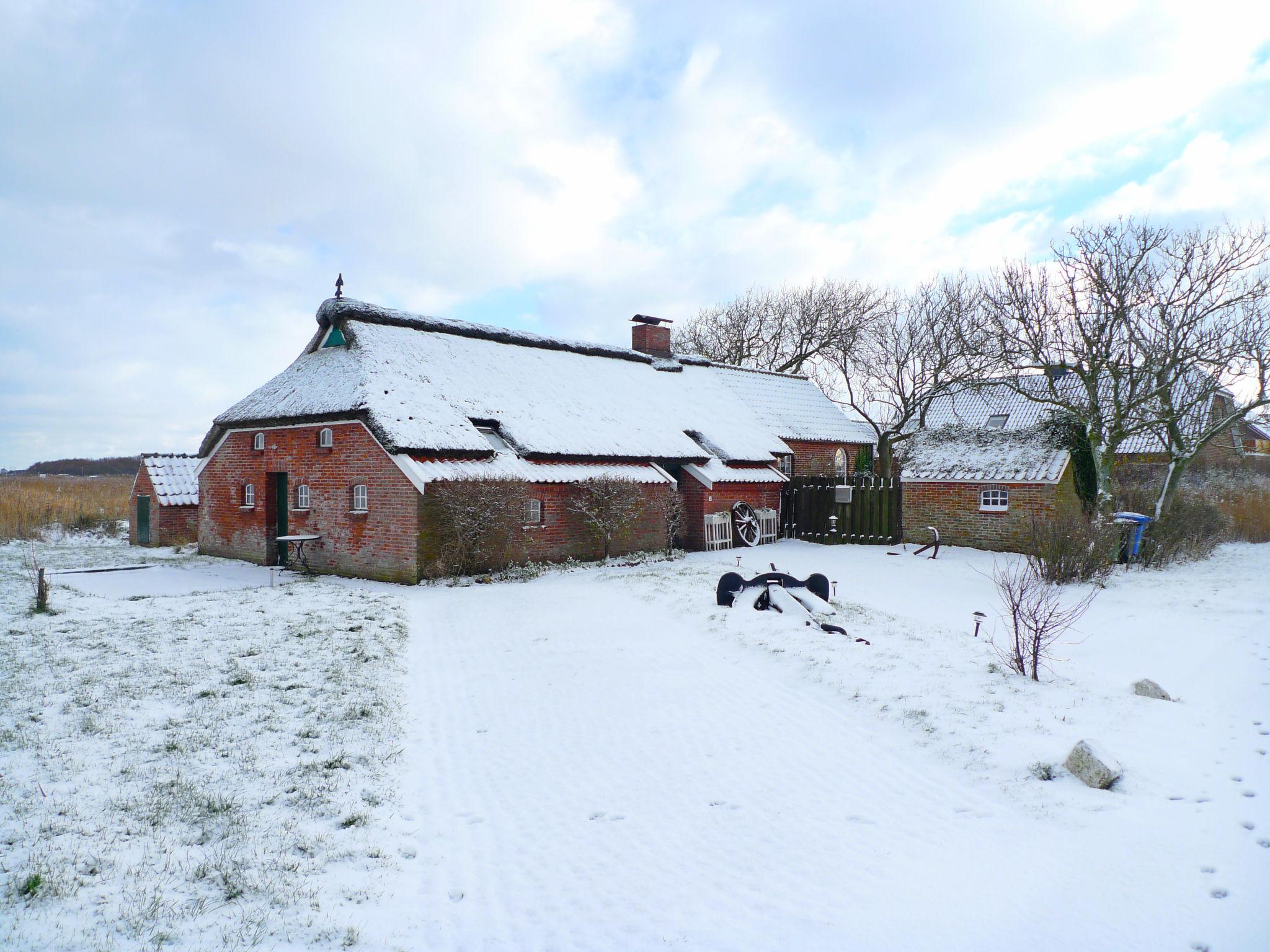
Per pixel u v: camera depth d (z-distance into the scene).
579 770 6.58
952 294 31.84
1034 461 20.98
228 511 20.72
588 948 4.12
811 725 7.47
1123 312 19.17
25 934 4.04
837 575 17.75
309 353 20.62
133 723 7.17
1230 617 12.78
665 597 13.39
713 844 5.27
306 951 4.05
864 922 4.27
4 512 27.73
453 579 15.64
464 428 17.30
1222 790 5.86
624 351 26.69
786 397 32.94
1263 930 4.11
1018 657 8.84
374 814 5.75
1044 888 4.57
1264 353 19.28
